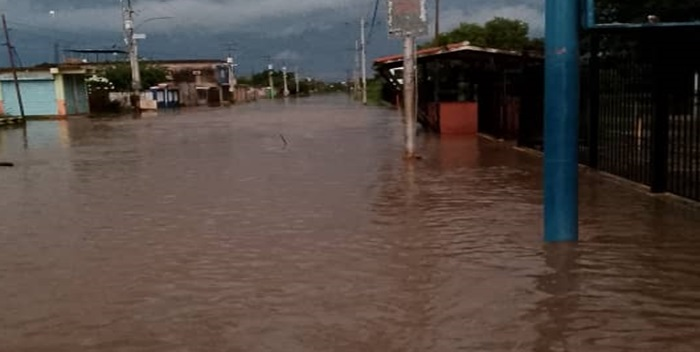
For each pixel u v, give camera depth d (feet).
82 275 21.83
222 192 37.86
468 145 61.57
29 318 17.95
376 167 47.14
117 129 108.78
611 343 15.10
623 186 34.63
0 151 70.79
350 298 18.65
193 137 83.66
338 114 144.46
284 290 19.53
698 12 70.03
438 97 81.25
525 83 55.83
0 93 171.42
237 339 16.05
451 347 15.14
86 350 15.74
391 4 50.01
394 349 15.15
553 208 23.80
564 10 22.56
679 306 17.29
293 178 42.73
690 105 31.91
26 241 26.96
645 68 35.04
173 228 28.55
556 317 16.70
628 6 70.49
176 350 15.53
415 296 18.61
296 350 15.30
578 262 21.30
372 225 27.78
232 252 24.09
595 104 40.16
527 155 52.13
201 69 311.88
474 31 185.68
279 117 135.33
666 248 22.68
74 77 182.70
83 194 39.01
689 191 31.01
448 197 33.83
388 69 101.45
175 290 19.92
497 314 17.03
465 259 22.09
